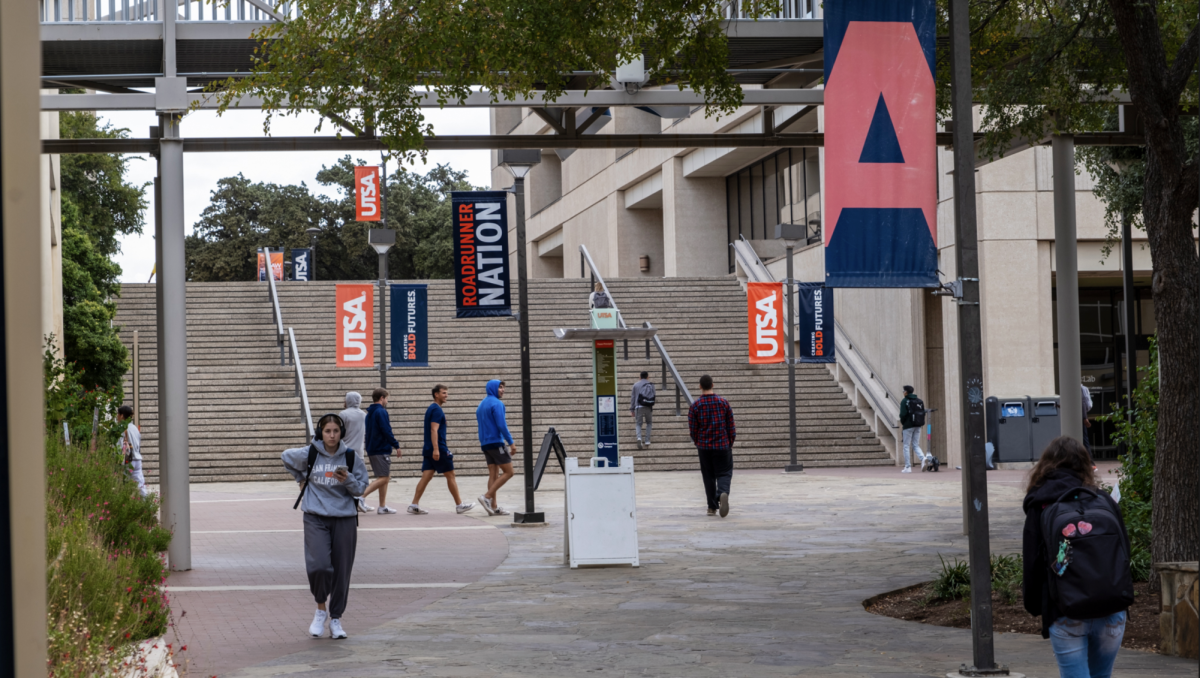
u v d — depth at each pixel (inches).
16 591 58.8
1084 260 997.8
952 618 324.2
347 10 386.3
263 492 876.6
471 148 491.8
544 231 2375.7
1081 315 1138.0
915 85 265.4
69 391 638.5
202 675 264.4
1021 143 548.1
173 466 457.1
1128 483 403.5
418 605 368.2
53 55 472.7
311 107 405.7
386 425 679.7
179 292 460.1
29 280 59.9
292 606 370.6
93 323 1063.6
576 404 1123.9
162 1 460.1
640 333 458.3
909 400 959.6
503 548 514.3
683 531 565.9
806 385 1184.8
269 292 1301.7
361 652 291.9
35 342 60.1
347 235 2610.7
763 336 994.1
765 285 992.2
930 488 791.7
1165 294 337.4
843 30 263.1
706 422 630.5
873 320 1150.3
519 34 370.9
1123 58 446.0
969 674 247.4
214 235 2659.9
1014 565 371.2
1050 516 185.6
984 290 973.8
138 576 339.3
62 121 1421.0
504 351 1219.2
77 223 1190.3
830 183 262.8
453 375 1145.4
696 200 1716.3
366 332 967.6
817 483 856.9
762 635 304.0
